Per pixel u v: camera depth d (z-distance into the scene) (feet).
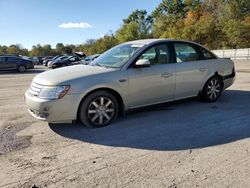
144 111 22.29
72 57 111.34
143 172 12.75
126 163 13.67
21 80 54.85
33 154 14.93
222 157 14.10
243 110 22.26
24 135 17.81
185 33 206.28
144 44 21.11
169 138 16.78
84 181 12.12
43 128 19.03
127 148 15.48
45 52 385.70
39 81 18.44
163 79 20.99
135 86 19.79
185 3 252.42
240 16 187.93
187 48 23.03
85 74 18.56
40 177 12.54
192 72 22.72
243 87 32.71
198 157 14.16
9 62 83.41
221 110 22.34
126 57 20.43
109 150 15.26
